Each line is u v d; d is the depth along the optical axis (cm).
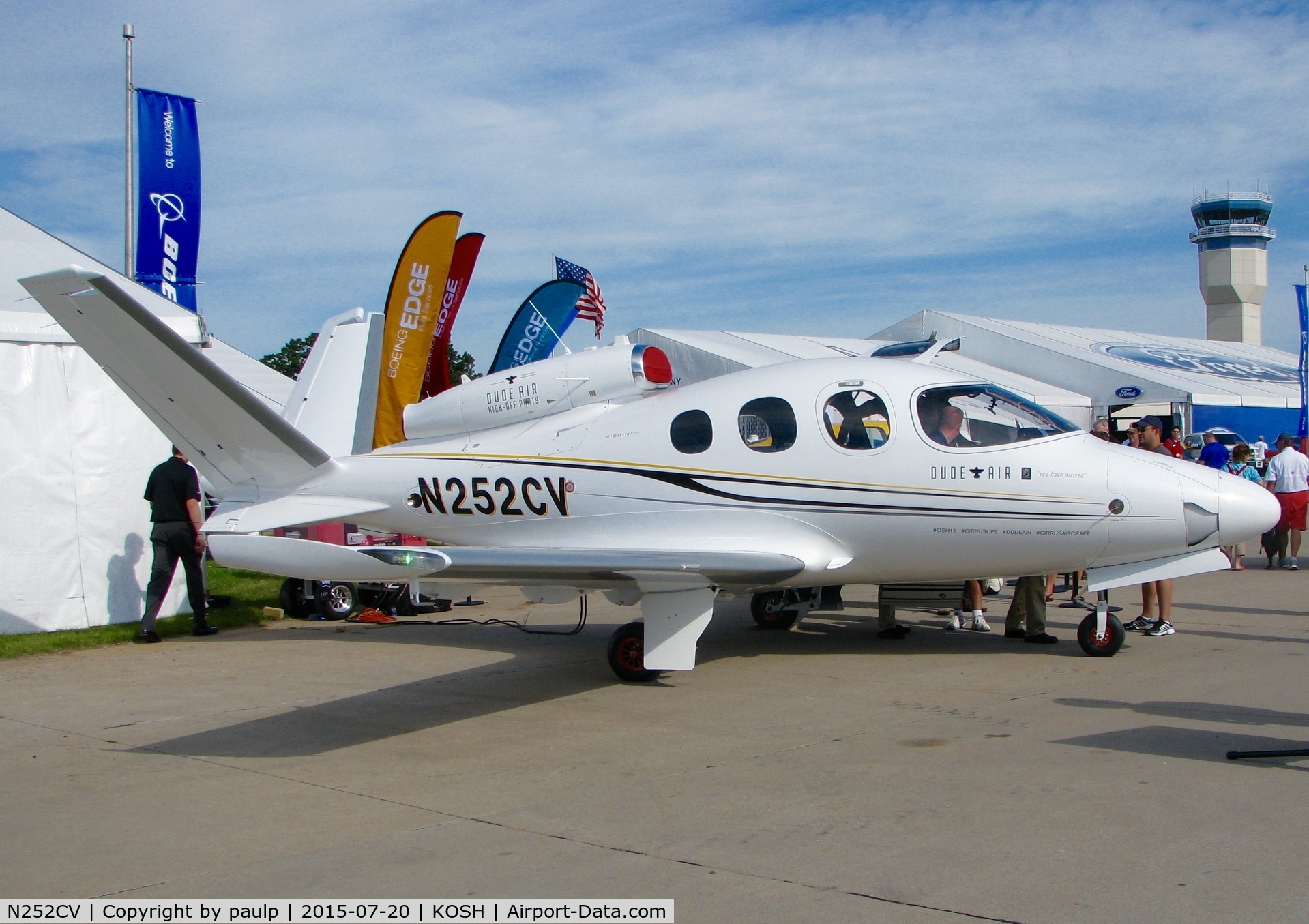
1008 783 446
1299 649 750
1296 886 331
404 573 545
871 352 2558
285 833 415
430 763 514
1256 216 5212
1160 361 2839
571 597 720
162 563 896
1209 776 447
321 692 690
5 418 905
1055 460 693
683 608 673
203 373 744
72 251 1170
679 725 577
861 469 712
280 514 834
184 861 386
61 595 930
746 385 750
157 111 1673
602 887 349
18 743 571
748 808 426
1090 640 732
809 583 752
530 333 1423
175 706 655
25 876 376
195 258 1716
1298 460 1280
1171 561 701
